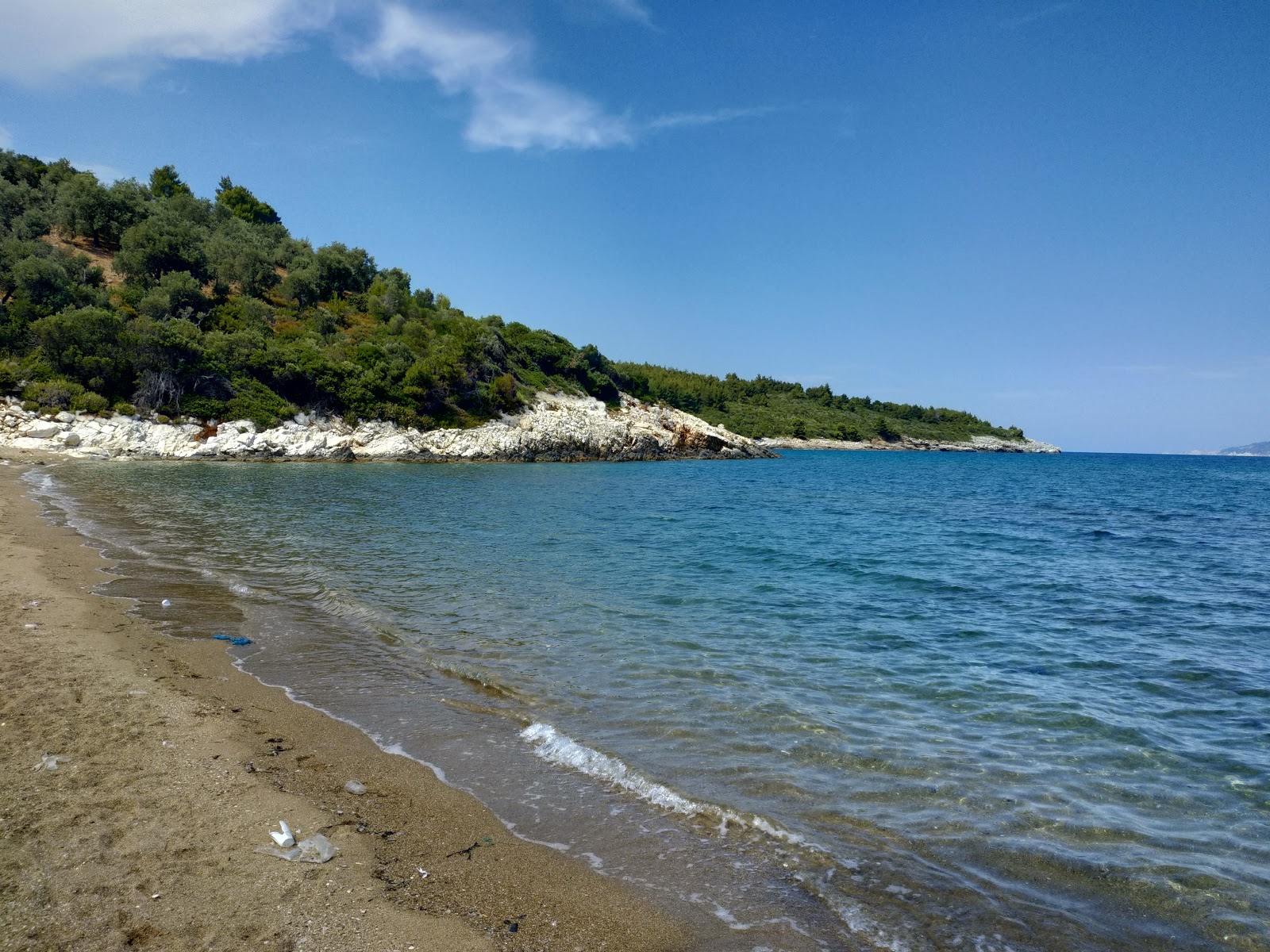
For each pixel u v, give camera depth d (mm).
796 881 5195
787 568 19000
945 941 4570
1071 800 6629
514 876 5094
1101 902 5082
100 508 24562
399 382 66500
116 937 4082
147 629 10820
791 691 9422
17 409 47000
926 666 10844
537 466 63844
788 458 106625
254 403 56781
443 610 12984
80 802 5586
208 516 23875
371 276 95875
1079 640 12586
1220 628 13594
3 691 7824
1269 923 4879
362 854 5227
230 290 75875
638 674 9891
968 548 23875
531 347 88688
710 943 4438
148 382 52406
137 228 70312
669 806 6234
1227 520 34906
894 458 128250
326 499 30844
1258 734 8383
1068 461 142500
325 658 10023
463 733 7664
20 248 58219
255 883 4734
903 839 5848
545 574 16734
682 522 28562
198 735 7094
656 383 141375
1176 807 6566
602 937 4449
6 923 4105
